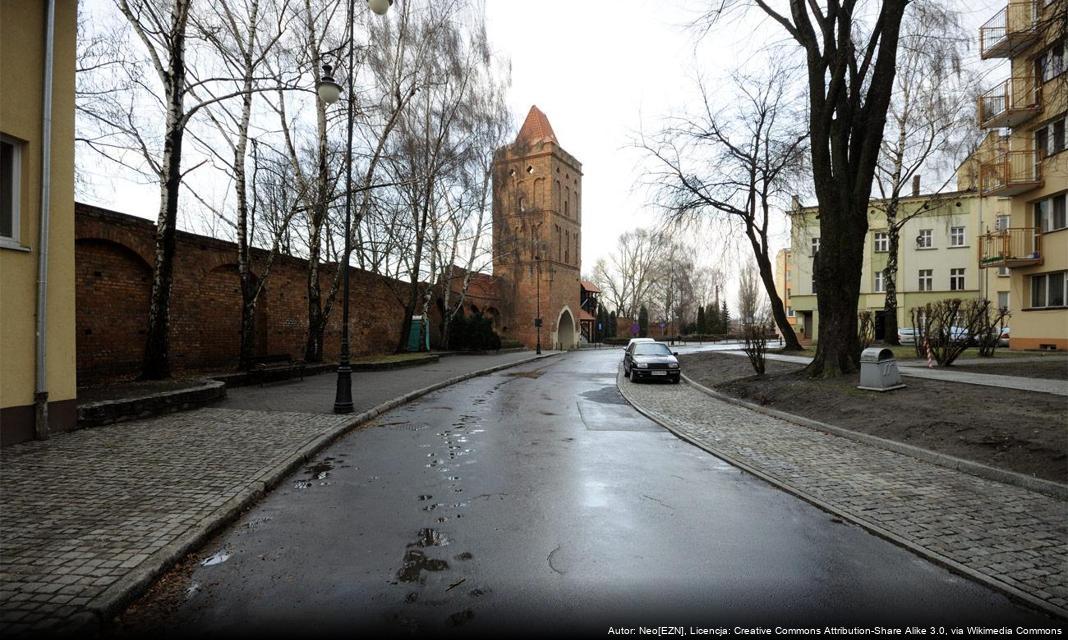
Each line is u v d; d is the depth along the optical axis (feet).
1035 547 13.91
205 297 54.60
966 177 85.30
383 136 65.16
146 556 12.51
